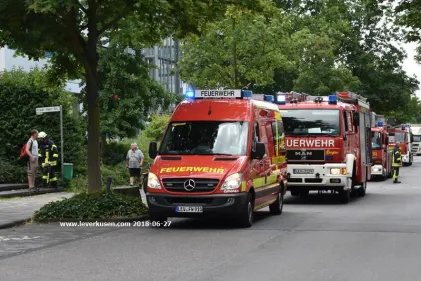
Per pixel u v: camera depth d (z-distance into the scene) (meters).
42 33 16.25
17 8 15.77
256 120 17.08
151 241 13.38
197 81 38.88
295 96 24.08
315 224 16.52
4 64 36.16
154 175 15.53
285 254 11.62
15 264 10.73
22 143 28.86
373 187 34.81
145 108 38.19
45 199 23.55
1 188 25.47
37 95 29.17
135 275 9.68
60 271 10.05
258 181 16.58
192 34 18.53
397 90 66.44
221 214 15.16
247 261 10.88
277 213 19.22
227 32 37.34
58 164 29.17
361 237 13.89
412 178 44.31
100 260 11.05
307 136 23.19
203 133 16.45
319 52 51.69
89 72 17.48
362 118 27.17
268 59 38.38
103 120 36.44
